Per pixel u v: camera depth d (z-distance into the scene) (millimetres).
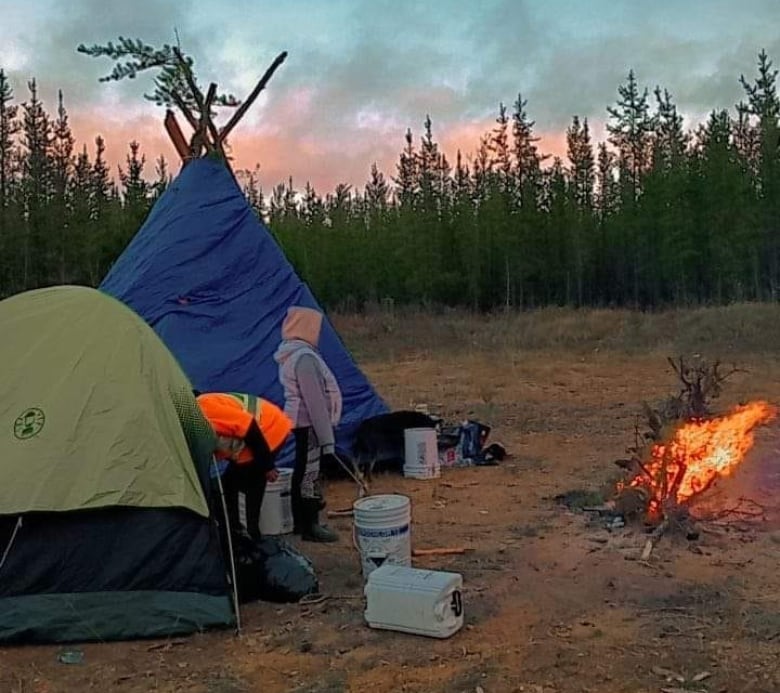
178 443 3832
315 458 5105
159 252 6613
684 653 3238
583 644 3357
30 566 3617
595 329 17500
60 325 4035
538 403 10250
